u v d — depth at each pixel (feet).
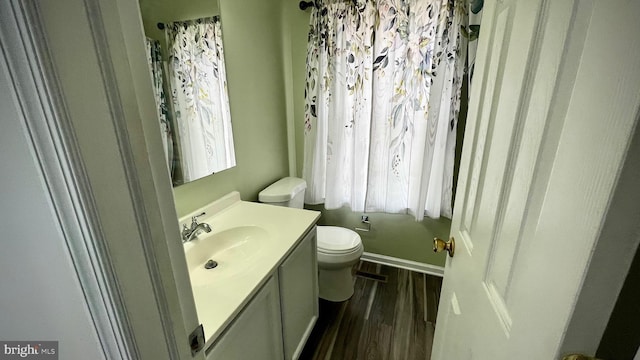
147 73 1.35
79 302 1.39
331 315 5.88
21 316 1.63
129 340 1.35
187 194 4.22
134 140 1.27
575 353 1.14
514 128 1.74
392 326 5.59
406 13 5.54
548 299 1.25
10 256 1.47
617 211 0.96
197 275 3.52
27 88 1.01
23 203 1.29
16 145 1.17
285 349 4.03
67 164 1.07
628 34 0.90
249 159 5.69
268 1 5.82
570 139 1.19
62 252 1.30
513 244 1.66
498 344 1.73
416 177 6.45
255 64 5.59
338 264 5.65
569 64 1.24
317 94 6.50
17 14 0.93
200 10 4.15
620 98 0.93
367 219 7.49
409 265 7.45
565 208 1.18
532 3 1.60
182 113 4.00
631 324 1.12
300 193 6.48
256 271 3.18
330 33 6.06
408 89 5.97
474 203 2.45
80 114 1.07
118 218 1.24
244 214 4.74
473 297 2.28
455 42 5.40
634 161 0.91
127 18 1.24
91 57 1.08
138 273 1.35
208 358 2.35
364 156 6.71
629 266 1.01
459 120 5.96
